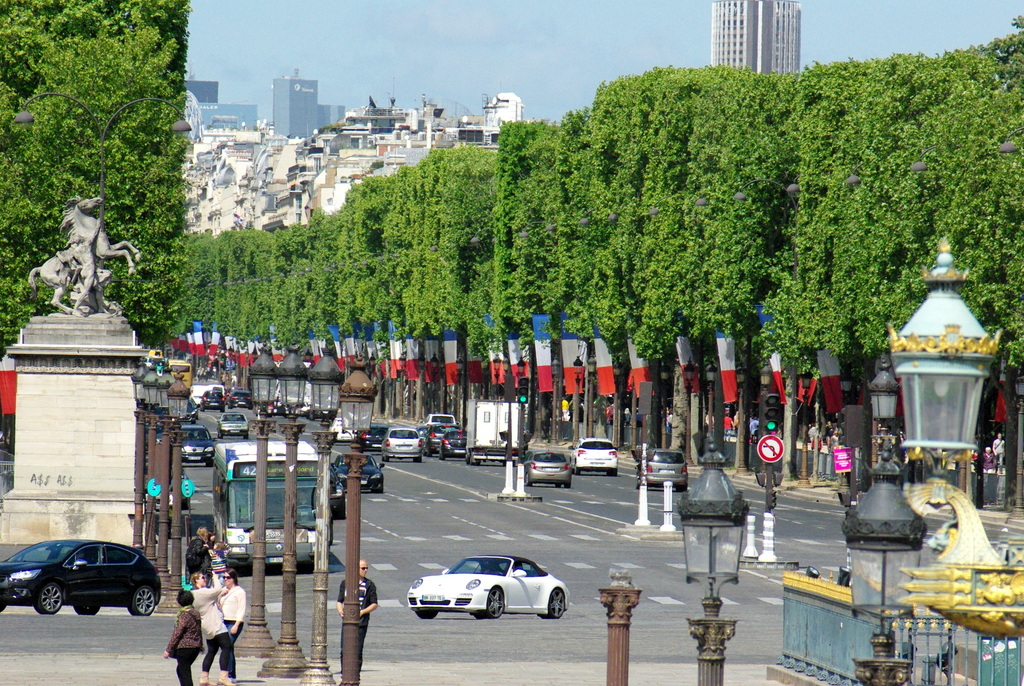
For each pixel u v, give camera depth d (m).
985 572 16.14
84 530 96.06
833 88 127.31
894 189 109.00
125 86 121.69
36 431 96.62
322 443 45.44
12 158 118.31
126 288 122.25
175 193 124.69
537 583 67.75
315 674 44.81
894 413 45.75
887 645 20.20
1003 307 100.75
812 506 123.94
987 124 102.88
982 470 115.25
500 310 195.50
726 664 52.53
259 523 54.62
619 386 191.88
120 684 45.47
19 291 113.69
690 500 21.97
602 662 53.12
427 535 100.06
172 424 75.44
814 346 123.69
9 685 44.38
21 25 126.44
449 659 53.91
